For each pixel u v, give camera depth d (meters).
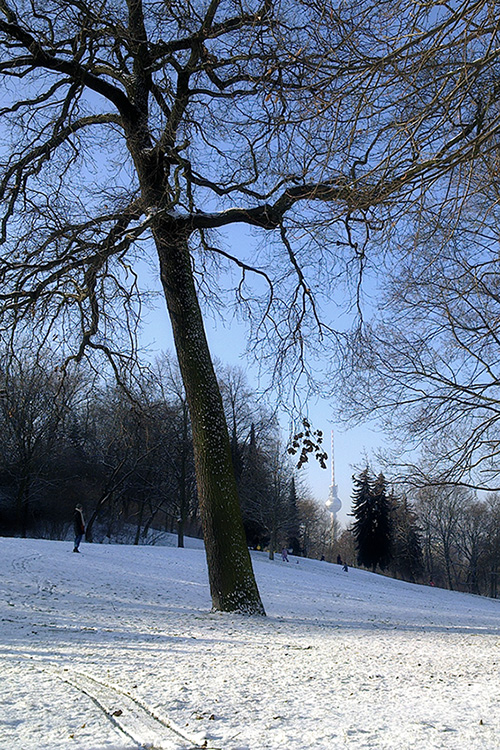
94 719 3.64
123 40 12.31
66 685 4.49
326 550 116.94
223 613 12.26
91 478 48.03
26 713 3.69
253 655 6.77
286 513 53.22
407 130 6.32
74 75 12.60
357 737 3.42
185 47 12.80
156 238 13.05
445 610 27.39
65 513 48.66
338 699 4.39
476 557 66.88
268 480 51.50
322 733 3.48
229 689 4.58
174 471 48.62
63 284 12.52
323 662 6.36
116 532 54.69
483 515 64.75
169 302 13.69
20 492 42.91
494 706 4.27
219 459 13.00
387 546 64.06
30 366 15.16
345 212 7.21
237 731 3.48
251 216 13.59
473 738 3.44
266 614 13.14
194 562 27.00
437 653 7.72
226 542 12.66
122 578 17.91
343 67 6.64
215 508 12.78
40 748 3.07
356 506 65.12
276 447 51.78
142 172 13.35
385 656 7.15
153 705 3.97
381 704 4.27
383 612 19.28
